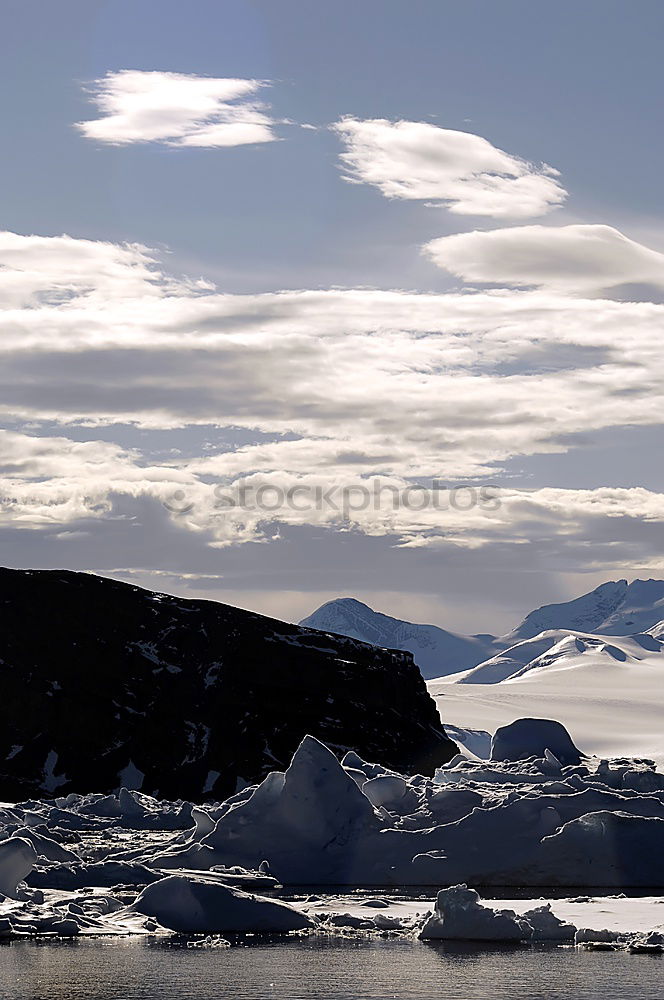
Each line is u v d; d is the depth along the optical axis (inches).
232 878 2084.2
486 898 2071.9
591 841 2233.0
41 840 2165.4
